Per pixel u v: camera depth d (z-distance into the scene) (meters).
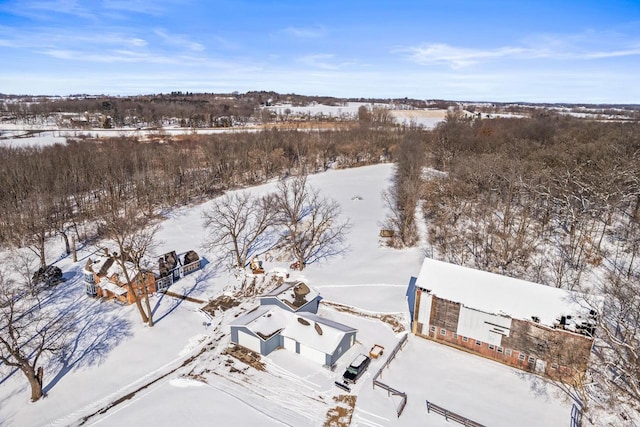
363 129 158.00
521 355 38.19
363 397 35.22
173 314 48.41
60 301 51.16
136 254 47.84
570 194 66.31
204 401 34.66
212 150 110.69
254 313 44.50
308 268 59.78
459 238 65.88
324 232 73.19
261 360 40.31
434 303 41.66
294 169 124.50
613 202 62.12
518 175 70.56
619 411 33.31
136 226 74.19
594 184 65.06
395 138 146.62
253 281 56.22
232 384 36.88
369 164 136.75
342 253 64.88
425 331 43.09
